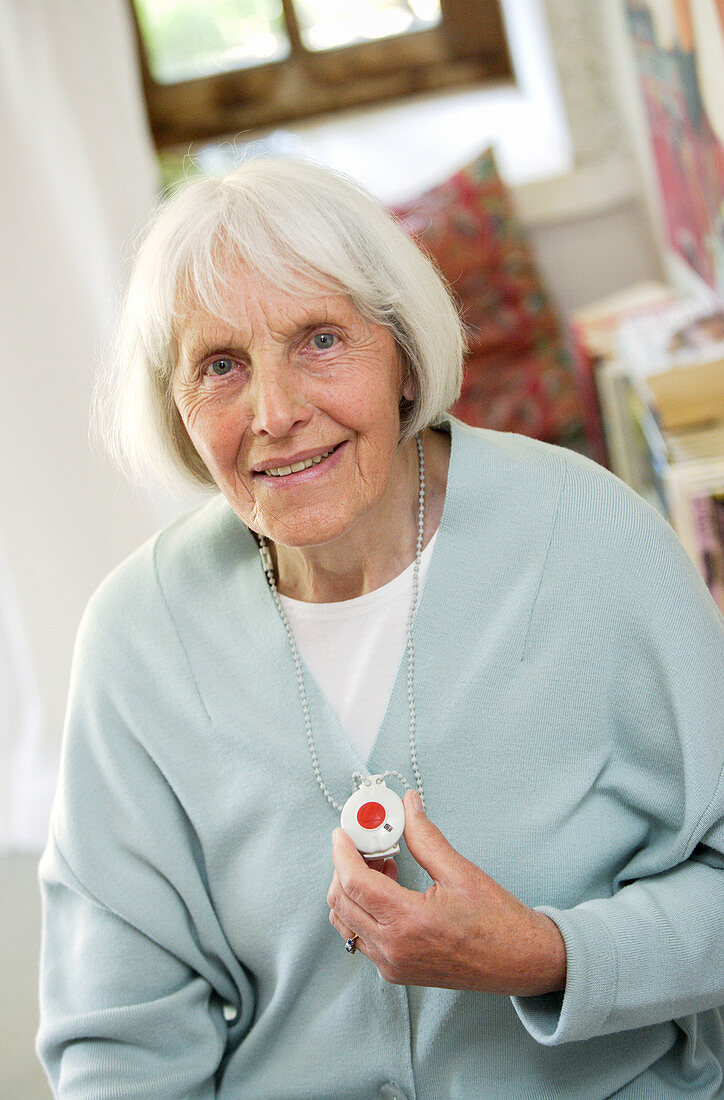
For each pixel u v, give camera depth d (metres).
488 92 3.54
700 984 0.98
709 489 1.72
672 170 2.58
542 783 1.04
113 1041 1.09
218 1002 1.20
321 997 1.10
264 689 1.11
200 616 1.16
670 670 1.01
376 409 0.99
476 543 1.06
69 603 2.64
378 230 0.99
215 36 3.46
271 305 0.95
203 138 3.52
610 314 2.89
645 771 1.06
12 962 2.19
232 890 1.13
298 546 1.01
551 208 3.32
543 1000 0.98
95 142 2.64
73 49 2.61
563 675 1.03
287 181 0.98
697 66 2.02
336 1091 1.09
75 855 1.15
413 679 1.06
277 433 0.95
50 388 2.60
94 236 2.62
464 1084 1.05
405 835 0.94
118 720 1.17
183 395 1.01
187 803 1.13
